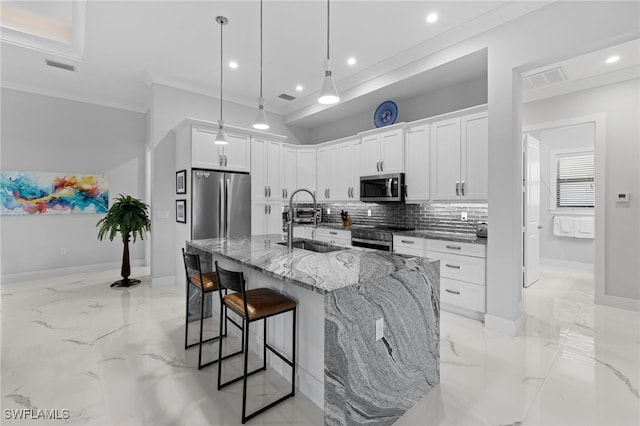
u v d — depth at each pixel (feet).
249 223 15.20
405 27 10.21
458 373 7.18
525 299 12.58
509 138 9.21
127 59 12.50
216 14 9.53
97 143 17.31
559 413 5.80
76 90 15.92
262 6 9.11
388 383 5.70
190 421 5.65
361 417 5.25
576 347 8.40
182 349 8.38
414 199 13.24
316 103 16.79
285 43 11.23
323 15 9.57
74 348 8.34
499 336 9.14
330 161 17.31
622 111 11.41
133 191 18.49
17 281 15.10
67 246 16.55
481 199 11.06
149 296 12.91
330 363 4.85
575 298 12.70
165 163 14.51
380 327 5.60
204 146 13.74
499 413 5.83
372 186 14.69
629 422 5.54
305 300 6.49
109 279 15.64
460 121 11.66
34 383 6.73
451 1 8.92
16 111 15.01
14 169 15.01
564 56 8.40
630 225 11.27
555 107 13.01
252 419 5.74
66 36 11.84
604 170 11.73
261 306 6.03
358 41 11.08
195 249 10.27
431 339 6.69
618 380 6.84
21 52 11.80
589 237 18.07
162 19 9.80
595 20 7.73
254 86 15.23
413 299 6.30
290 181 17.58
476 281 10.27
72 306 11.67
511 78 9.14
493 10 9.35
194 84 14.88
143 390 6.54
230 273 5.98
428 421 5.65
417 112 14.26
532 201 14.98
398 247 12.87
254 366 7.59
